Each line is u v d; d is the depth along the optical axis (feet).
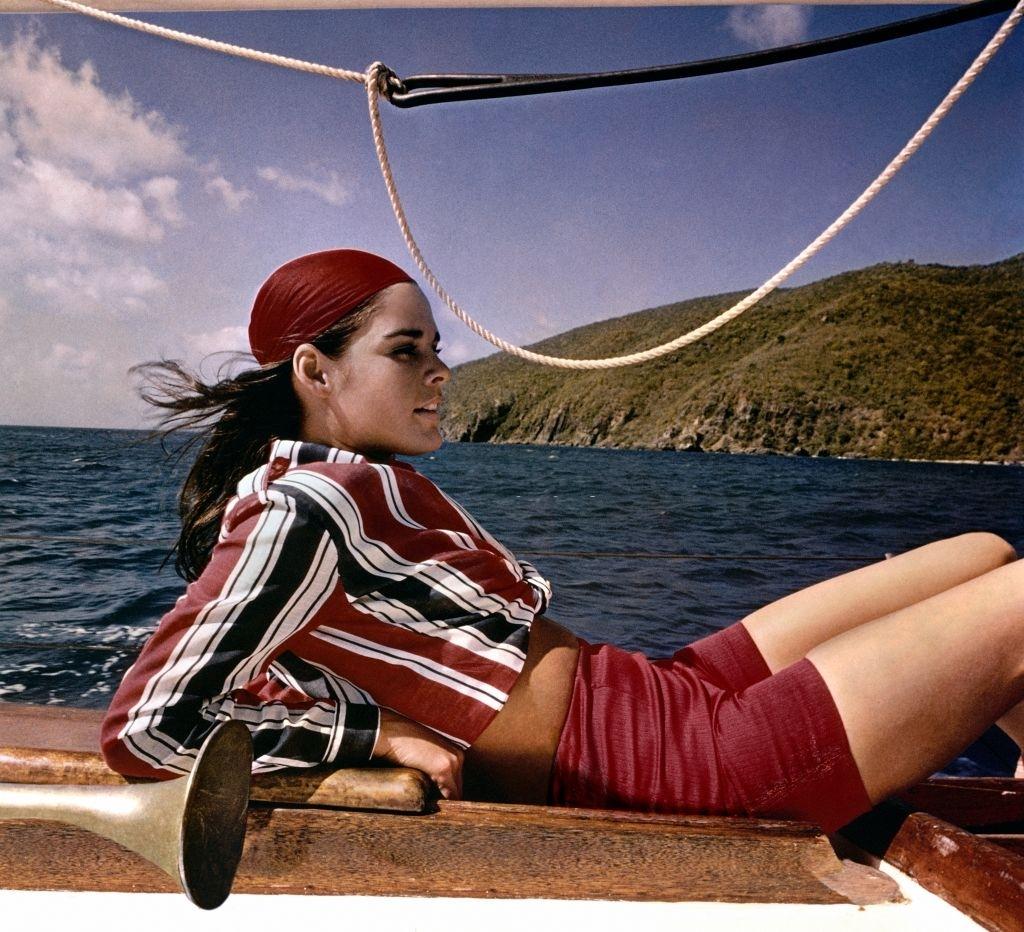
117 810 3.29
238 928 3.47
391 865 3.78
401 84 6.84
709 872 3.82
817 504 115.65
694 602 38.01
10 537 10.71
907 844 4.14
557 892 3.77
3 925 3.44
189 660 3.68
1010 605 4.06
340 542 3.85
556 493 119.85
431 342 4.80
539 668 4.29
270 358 4.77
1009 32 5.49
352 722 4.02
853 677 4.00
